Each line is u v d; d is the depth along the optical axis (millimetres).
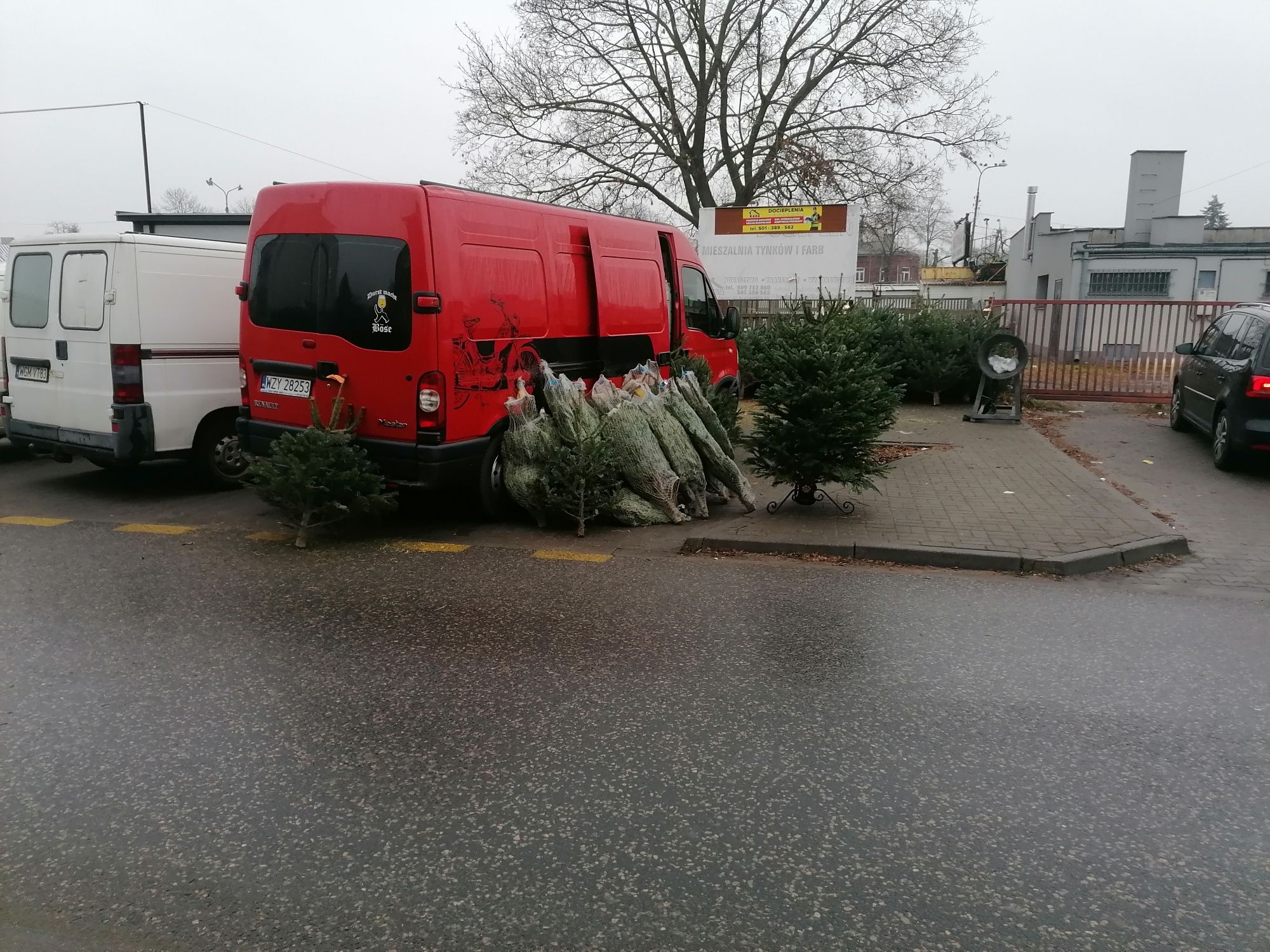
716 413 8977
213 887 2818
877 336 15062
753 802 3330
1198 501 8633
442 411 6812
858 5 26000
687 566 6477
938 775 3545
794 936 2617
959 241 52375
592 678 4449
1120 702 4242
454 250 6844
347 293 6957
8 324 8727
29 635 4941
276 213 7266
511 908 2729
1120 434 12438
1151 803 3357
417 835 3098
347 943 2572
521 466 7426
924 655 4809
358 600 5625
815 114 27000
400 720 3963
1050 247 32000
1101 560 6555
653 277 9445
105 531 7281
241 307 7508
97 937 2594
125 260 7824
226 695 4203
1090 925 2684
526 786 3422
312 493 6703
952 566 6605
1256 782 3518
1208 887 2867
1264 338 9547
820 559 6730
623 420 7449
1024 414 14172
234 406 8688
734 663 4652
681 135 26812
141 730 3850
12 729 3846
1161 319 15234
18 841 3043
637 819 3211
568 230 8133
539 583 6020
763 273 19828
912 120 26969
